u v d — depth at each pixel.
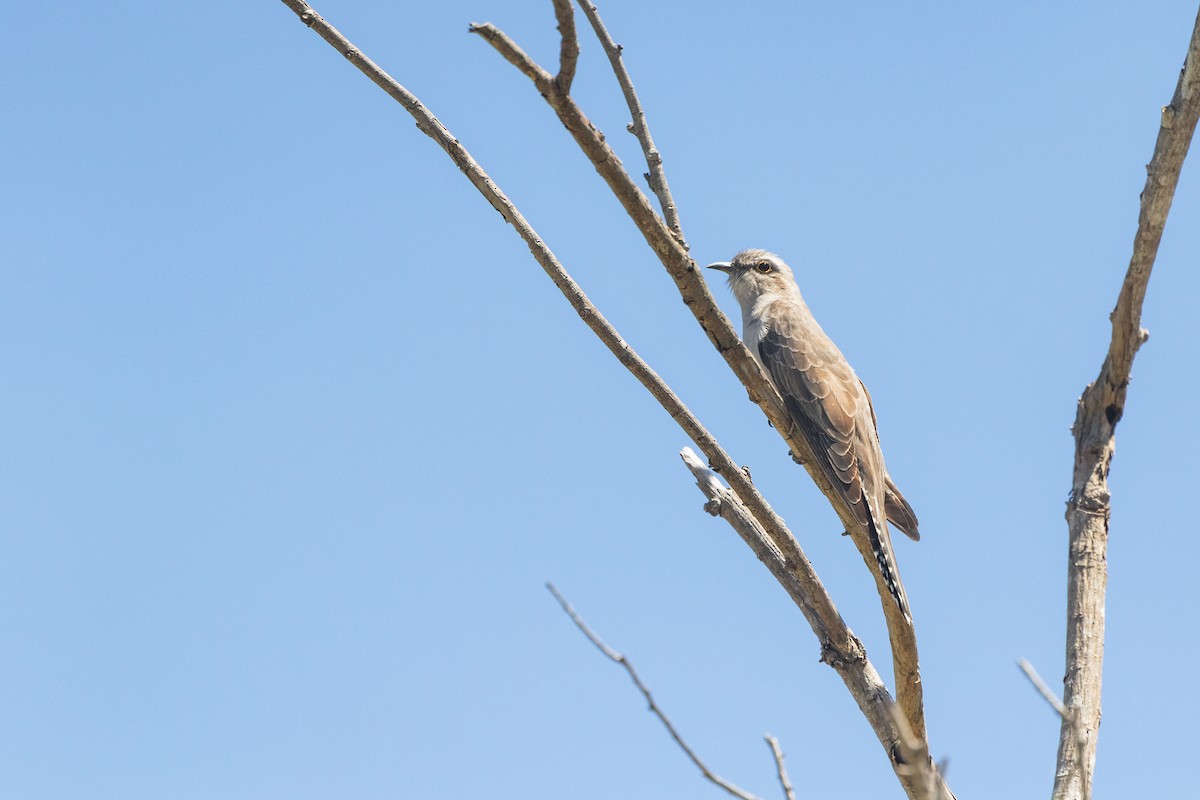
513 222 10.20
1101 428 10.32
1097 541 9.88
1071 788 8.45
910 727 9.79
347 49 10.30
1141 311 10.04
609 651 8.09
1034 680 7.02
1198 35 8.90
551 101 8.26
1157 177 9.42
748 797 7.88
